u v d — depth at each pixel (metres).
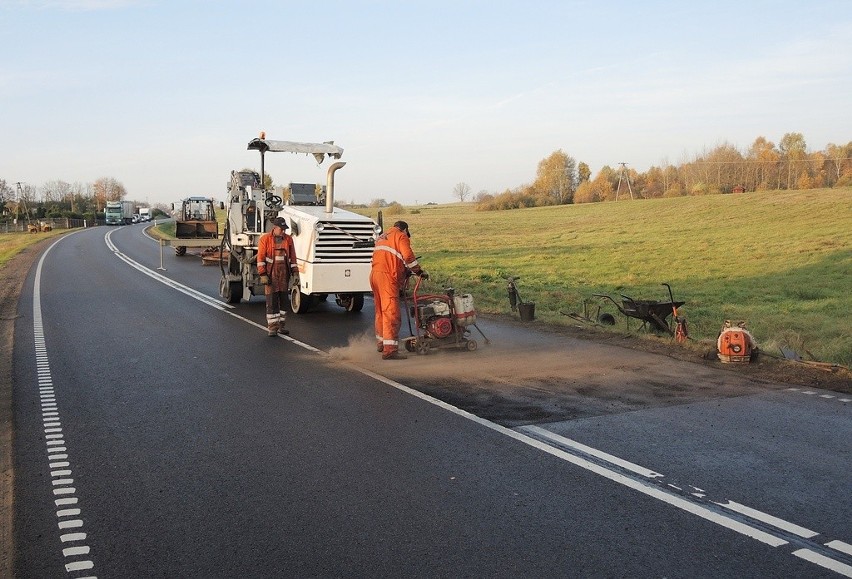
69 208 120.56
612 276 26.81
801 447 6.30
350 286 14.48
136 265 29.30
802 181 101.00
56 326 13.75
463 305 10.85
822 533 4.65
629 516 4.95
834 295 20.38
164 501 5.35
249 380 9.27
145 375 9.59
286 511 5.12
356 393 8.51
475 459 6.13
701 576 4.12
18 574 4.27
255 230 16.52
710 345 10.69
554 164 124.06
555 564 4.28
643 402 7.88
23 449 6.59
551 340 11.79
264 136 15.70
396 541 4.62
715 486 5.45
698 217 60.53
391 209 106.94
